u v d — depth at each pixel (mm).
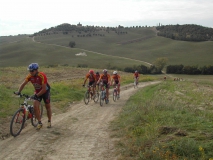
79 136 7043
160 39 170500
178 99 14938
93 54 133875
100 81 14109
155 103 10711
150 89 24188
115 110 12047
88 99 14086
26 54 128500
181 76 80750
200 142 5254
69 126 8281
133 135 6586
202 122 7152
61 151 5730
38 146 6035
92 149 5844
